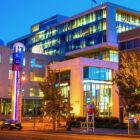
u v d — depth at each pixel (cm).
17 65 8375
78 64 8912
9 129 5112
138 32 5691
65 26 13012
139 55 4362
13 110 7744
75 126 5991
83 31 12050
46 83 5119
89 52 11819
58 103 5025
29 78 10794
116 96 9019
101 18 11406
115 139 2953
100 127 5475
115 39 11181
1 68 10275
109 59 11100
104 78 9162
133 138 3144
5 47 10444
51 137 3206
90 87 8831
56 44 13338
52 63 10281
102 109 8912
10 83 10375
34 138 3081
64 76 9481
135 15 12019
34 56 11050
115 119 6141
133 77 3812
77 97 8744
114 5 11419
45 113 5188
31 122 7531
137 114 4056
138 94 3775
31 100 10662
